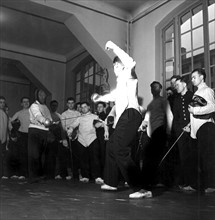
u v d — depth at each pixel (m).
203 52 4.70
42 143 4.06
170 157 3.94
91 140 4.56
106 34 5.96
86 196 2.63
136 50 6.06
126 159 2.54
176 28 5.25
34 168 4.04
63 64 8.91
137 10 6.07
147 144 3.93
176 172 3.93
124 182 4.07
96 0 5.83
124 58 2.66
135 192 2.59
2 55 8.14
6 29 7.36
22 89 10.12
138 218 1.75
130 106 2.62
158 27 5.62
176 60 5.20
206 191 3.02
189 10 5.04
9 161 5.29
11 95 9.94
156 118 3.94
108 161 3.04
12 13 6.50
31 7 5.57
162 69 5.51
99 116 4.79
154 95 4.11
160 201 2.42
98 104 4.93
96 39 5.84
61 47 8.38
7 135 5.27
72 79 8.67
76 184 3.81
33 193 2.79
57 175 5.30
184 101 3.64
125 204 2.23
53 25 7.07
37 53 8.59
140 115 2.65
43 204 2.16
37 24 7.03
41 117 3.86
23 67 8.49
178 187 3.72
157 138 3.91
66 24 6.10
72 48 8.43
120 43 6.10
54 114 5.09
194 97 3.18
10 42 8.14
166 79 5.45
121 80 2.68
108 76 6.05
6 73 9.83
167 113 3.94
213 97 3.18
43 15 5.82
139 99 5.84
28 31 7.45
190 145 3.40
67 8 5.66
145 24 5.90
